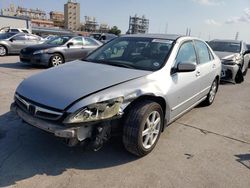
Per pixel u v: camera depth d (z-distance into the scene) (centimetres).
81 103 267
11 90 605
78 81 303
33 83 316
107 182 274
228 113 534
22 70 908
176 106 384
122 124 309
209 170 309
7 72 848
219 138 404
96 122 272
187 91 409
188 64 365
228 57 848
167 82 350
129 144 309
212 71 521
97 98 273
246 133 432
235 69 838
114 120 298
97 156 323
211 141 391
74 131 263
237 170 313
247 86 845
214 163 326
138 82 316
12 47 1383
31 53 949
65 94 279
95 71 338
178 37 427
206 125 456
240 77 878
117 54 408
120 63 375
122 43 433
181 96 391
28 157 313
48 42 1057
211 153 352
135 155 326
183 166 314
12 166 293
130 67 360
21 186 260
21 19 3838
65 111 265
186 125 449
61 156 319
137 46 410
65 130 262
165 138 389
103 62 389
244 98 676
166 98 345
